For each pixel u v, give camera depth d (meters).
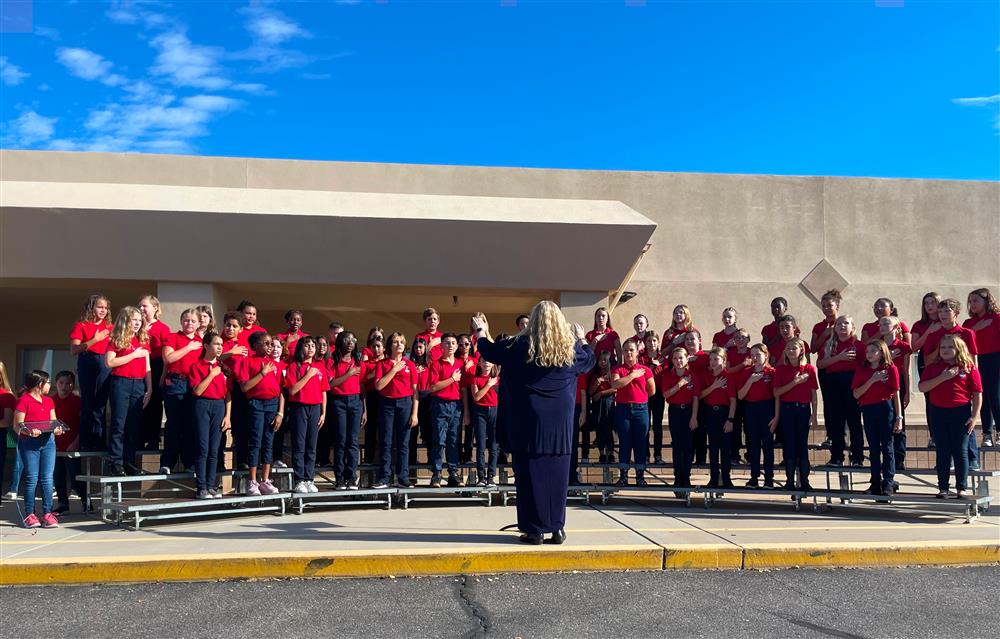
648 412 9.13
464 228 10.76
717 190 14.16
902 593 5.41
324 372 8.44
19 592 5.46
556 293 12.07
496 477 10.62
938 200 14.70
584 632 4.56
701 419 9.49
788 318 8.84
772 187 14.30
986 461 12.13
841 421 9.04
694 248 14.00
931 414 8.09
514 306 14.11
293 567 5.79
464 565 5.93
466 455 9.68
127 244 10.41
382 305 14.10
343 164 13.23
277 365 8.21
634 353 9.04
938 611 5.00
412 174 13.37
